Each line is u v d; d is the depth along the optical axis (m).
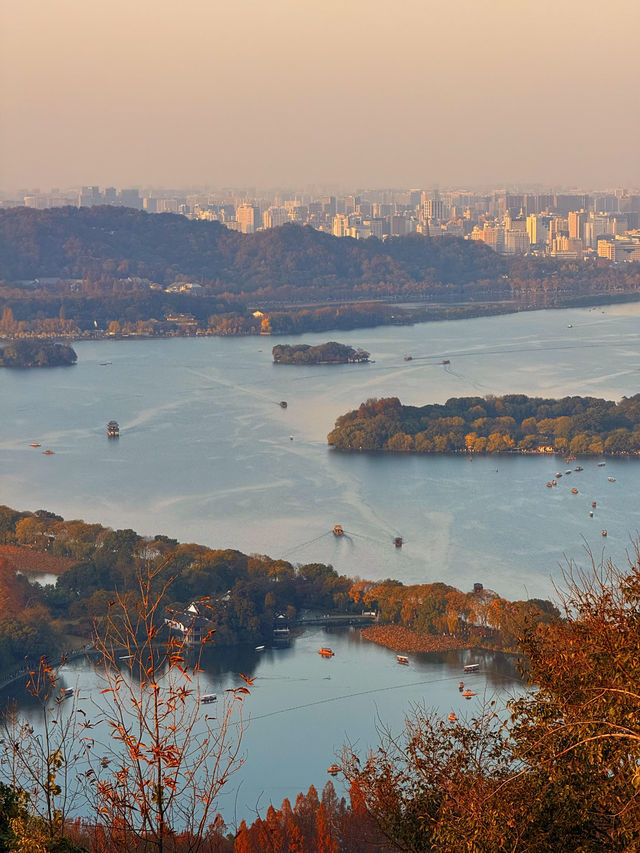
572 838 15.55
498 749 17.52
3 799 15.48
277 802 46.34
